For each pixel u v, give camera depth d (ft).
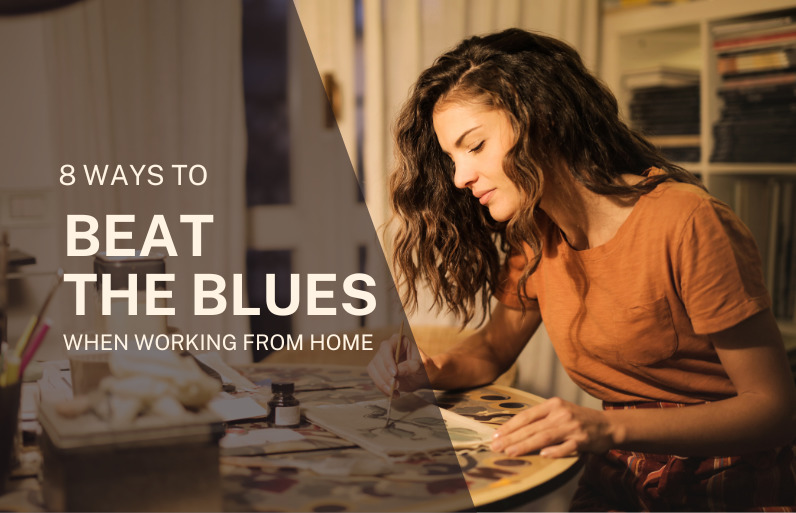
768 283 7.30
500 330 4.25
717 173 7.32
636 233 3.41
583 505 3.60
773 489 3.34
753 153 6.97
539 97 3.35
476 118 3.38
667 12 7.68
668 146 7.73
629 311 3.46
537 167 3.31
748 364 3.24
